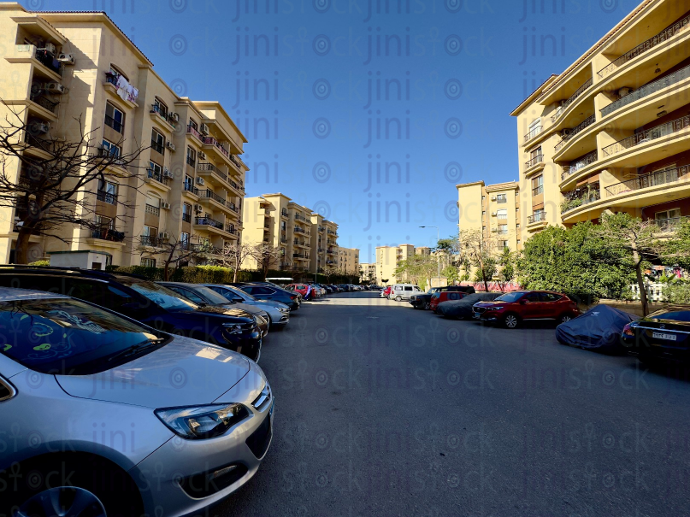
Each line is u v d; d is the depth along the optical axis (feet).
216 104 102.89
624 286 43.86
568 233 50.80
